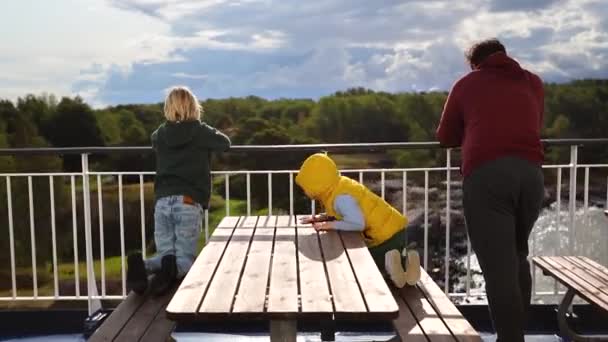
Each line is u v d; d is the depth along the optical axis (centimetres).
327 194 317
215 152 355
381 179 403
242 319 192
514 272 270
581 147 396
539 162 279
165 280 290
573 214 398
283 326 216
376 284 219
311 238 300
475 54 304
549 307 392
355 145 388
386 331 389
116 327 245
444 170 404
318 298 203
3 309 403
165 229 345
